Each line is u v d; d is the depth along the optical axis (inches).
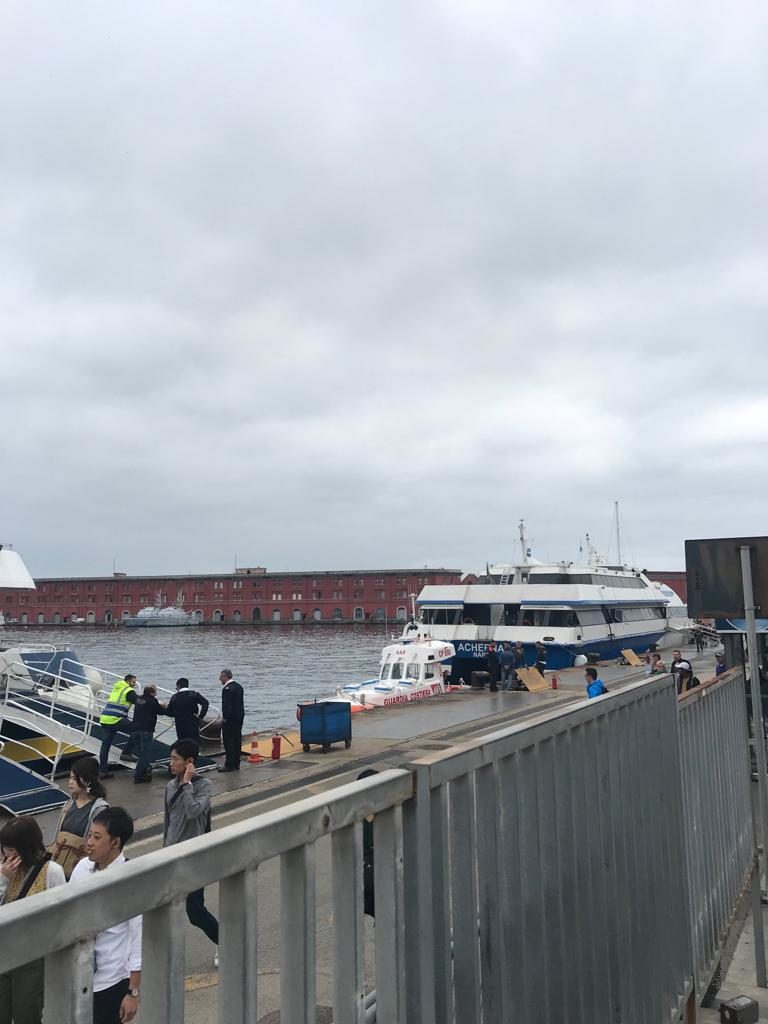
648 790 214.8
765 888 353.4
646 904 203.2
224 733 598.2
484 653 1509.6
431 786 105.8
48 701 647.1
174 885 69.9
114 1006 138.0
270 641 4623.5
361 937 92.1
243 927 77.6
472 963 115.2
